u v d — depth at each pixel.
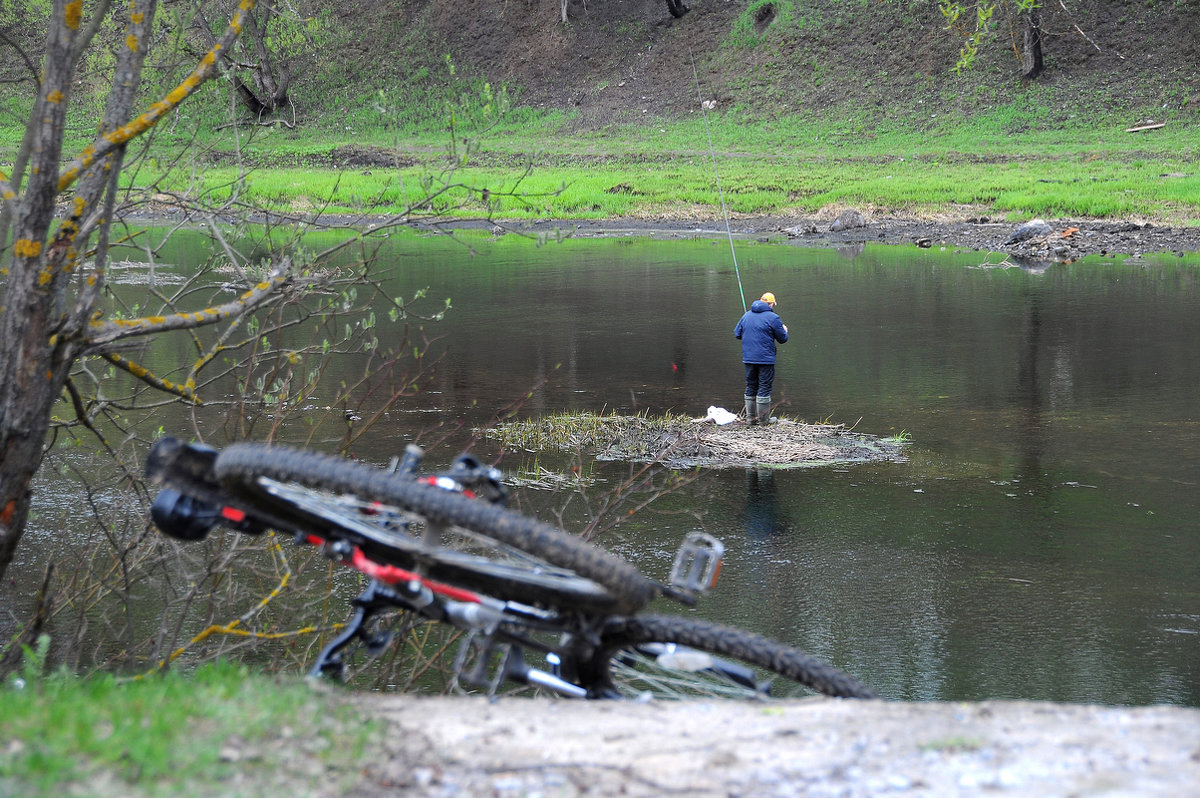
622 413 16.95
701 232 49.28
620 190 59.19
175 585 9.27
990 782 3.57
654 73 87.62
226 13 8.40
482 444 15.00
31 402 6.02
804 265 37.50
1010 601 9.67
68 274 6.22
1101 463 14.14
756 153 71.94
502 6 94.31
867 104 77.31
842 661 8.43
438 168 61.06
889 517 12.09
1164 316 25.56
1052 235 42.44
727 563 10.71
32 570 9.96
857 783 3.61
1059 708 4.28
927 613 9.41
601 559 4.10
